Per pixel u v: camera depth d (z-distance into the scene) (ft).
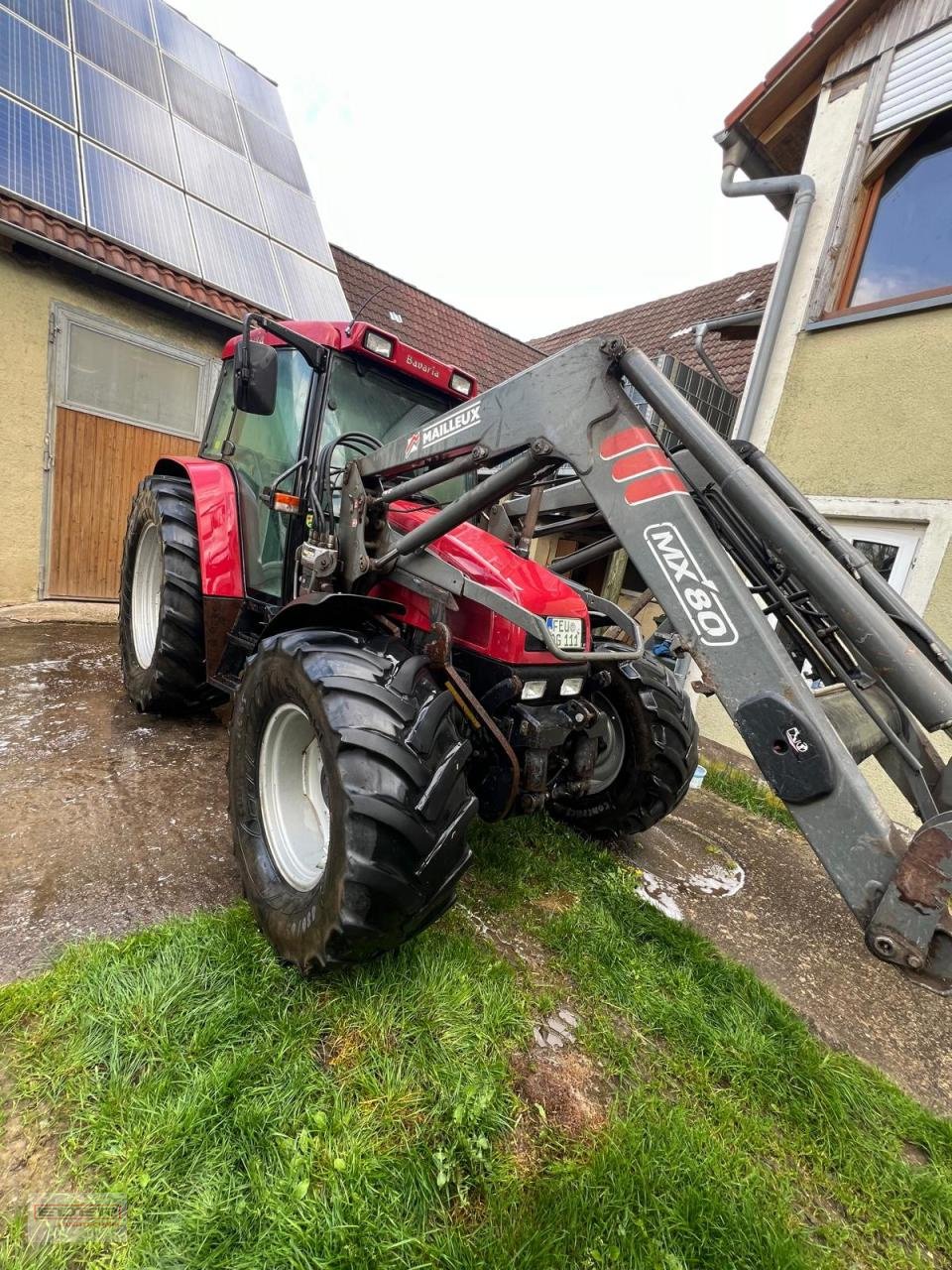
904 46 12.62
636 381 4.66
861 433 13.09
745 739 4.11
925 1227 4.52
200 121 23.86
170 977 5.09
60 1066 4.32
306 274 22.97
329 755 5.10
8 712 10.07
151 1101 4.13
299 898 5.49
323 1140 4.10
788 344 14.55
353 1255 3.51
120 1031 4.58
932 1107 5.76
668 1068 5.47
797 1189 4.64
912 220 12.84
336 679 5.29
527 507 9.32
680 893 8.73
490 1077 4.83
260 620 9.46
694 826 11.17
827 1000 7.05
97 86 20.42
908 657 3.96
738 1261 3.97
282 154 26.91
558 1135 4.61
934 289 12.33
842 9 13.12
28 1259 3.30
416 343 31.73
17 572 17.08
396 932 5.01
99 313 17.37
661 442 6.89
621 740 8.96
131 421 18.51
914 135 12.75
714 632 4.25
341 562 7.27
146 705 10.17
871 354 12.98
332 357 8.10
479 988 5.66
